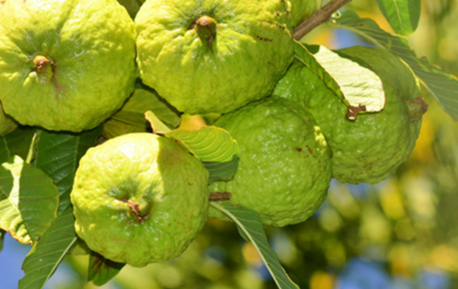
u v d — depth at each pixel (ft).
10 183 2.20
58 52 2.11
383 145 2.30
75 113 2.15
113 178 2.08
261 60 2.13
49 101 2.13
